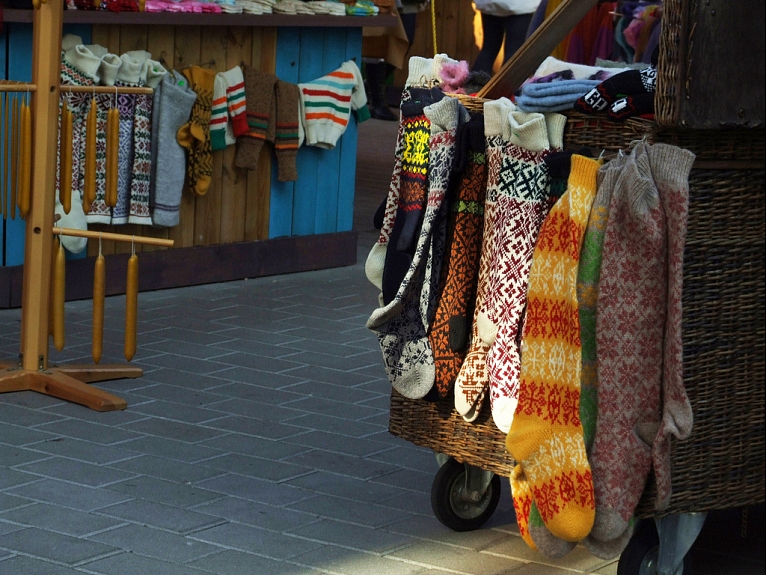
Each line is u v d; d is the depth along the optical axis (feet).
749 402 11.43
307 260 25.98
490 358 11.55
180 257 23.66
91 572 11.46
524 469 10.86
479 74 13.39
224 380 18.10
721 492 11.45
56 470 14.11
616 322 10.53
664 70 10.30
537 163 11.28
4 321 20.66
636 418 10.73
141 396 17.12
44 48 16.57
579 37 32.94
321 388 18.01
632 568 11.32
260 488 13.94
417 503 13.80
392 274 12.23
